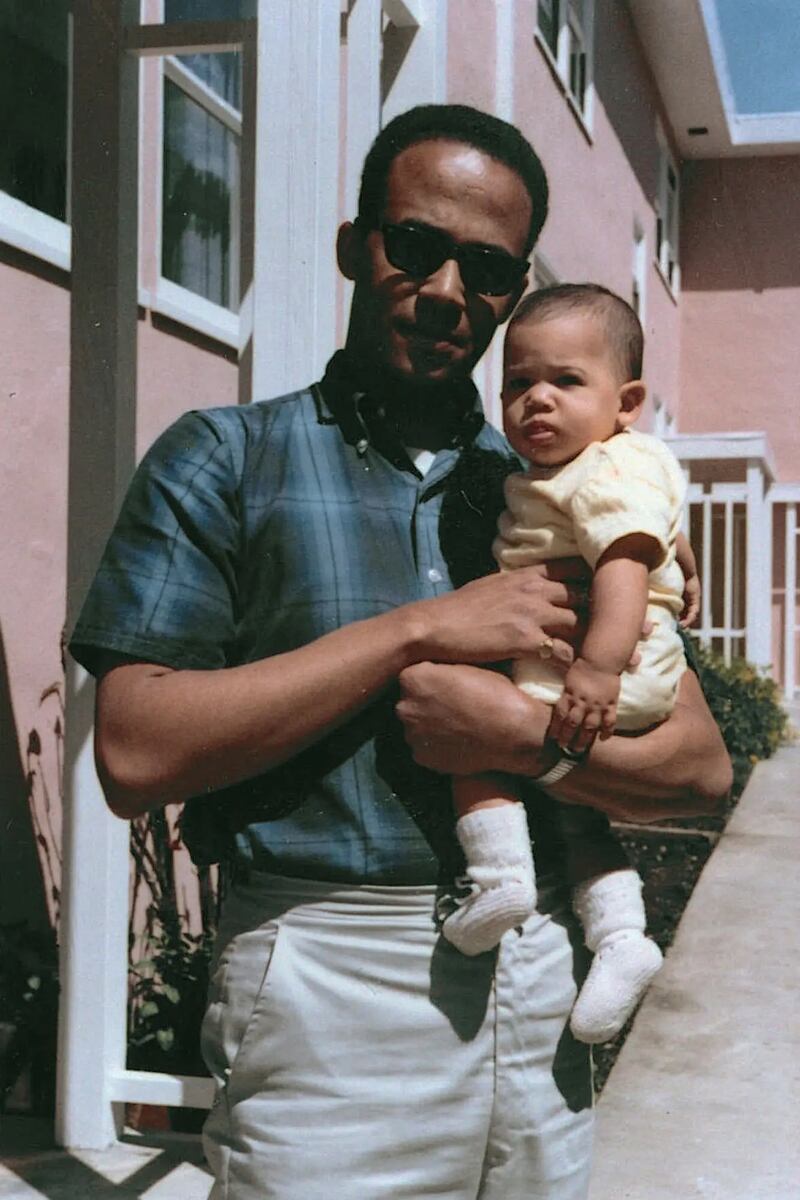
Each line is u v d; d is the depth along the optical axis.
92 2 3.73
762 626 14.10
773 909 6.39
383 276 1.96
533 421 2.13
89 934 3.81
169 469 1.86
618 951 2.01
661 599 2.10
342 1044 1.80
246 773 1.75
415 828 1.85
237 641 1.88
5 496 4.97
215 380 6.51
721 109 16.84
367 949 1.81
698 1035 4.96
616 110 13.80
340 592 1.85
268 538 1.86
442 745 1.83
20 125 5.16
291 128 3.50
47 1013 4.16
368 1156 1.78
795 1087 4.54
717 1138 4.16
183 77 6.26
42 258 5.11
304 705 1.73
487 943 1.82
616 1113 4.34
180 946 4.37
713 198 18.45
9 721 4.96
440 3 4.57
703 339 18.42
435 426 2.08
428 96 4.53
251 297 3.66
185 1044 4.14
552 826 2.06
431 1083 1.81
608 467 2.06
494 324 2.01
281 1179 1.78
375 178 1.99
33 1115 4.12
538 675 2.02
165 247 6.19
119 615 1.80
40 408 5.15
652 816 2.04
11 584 5.00
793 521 15.87
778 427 18.16
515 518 2.11
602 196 13.15
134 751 1.76
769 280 18.23
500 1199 1.89
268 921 1.84
